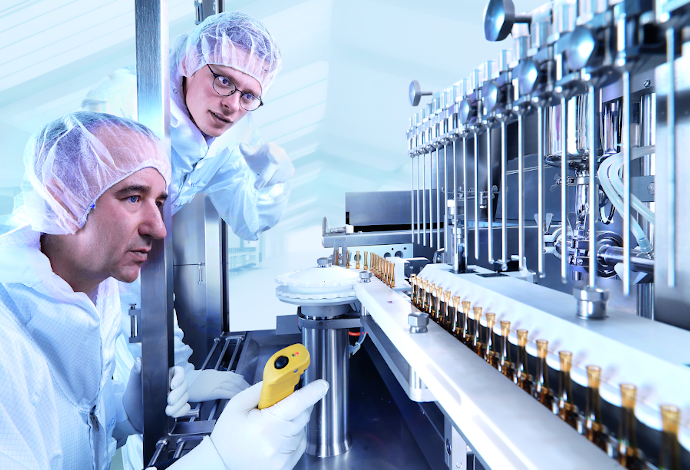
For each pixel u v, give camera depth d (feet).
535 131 5.77
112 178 2.41
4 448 1.92
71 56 10.57
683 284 1.73
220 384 3.80
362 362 6.61
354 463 4.13
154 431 2.88
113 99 4.12
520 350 1.98
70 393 2.72
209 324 7.88
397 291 4.08
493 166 6.54
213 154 5.37
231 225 7.11
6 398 2.05
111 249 2.54
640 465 1.26
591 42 1.38
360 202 6.99
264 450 2.24
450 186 6.44
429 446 4.31
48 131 2.36
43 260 2.31
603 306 1.89
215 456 2.26
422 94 3.67
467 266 3.54
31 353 2.32
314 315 4.30
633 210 3.05
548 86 1.73
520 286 2.75
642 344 1.53
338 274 4.68
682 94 1.65
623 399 1.36
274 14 11.35
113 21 10.03
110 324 3.22
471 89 2.50
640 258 2.92
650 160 3.27
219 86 4.33
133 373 3.40
